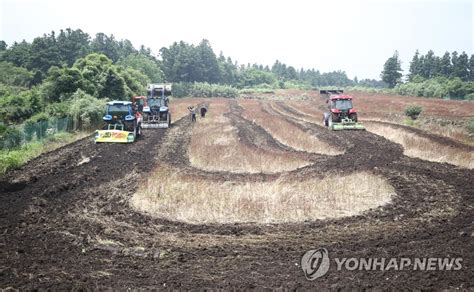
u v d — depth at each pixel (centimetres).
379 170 1741
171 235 1048
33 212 1198
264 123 3594
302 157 2080
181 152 2262
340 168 1808
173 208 1238
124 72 4828
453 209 1234
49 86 3519
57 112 2966
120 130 2555
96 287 772
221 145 2359
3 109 2730
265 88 12250
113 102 2655
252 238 1029
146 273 834
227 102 7462
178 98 9088
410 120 3566
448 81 8175
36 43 7212
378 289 762
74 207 1259
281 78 15962
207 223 1138
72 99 3350
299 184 1486
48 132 2575
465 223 1118
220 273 834
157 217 1180
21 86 5462
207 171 1784
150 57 11650
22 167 1770
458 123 3394
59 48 8069
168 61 12312
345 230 1079
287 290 760
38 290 756
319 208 1245
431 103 5691
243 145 2370
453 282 788
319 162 1961
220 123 3750
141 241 1005
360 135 2856
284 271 841
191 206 1251
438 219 1149
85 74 3944
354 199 1323
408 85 8650
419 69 12412
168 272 839
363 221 1147
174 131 3181
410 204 1288
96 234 1044
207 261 892
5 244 967
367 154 2145
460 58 11350
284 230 1084
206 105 6556
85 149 2277
